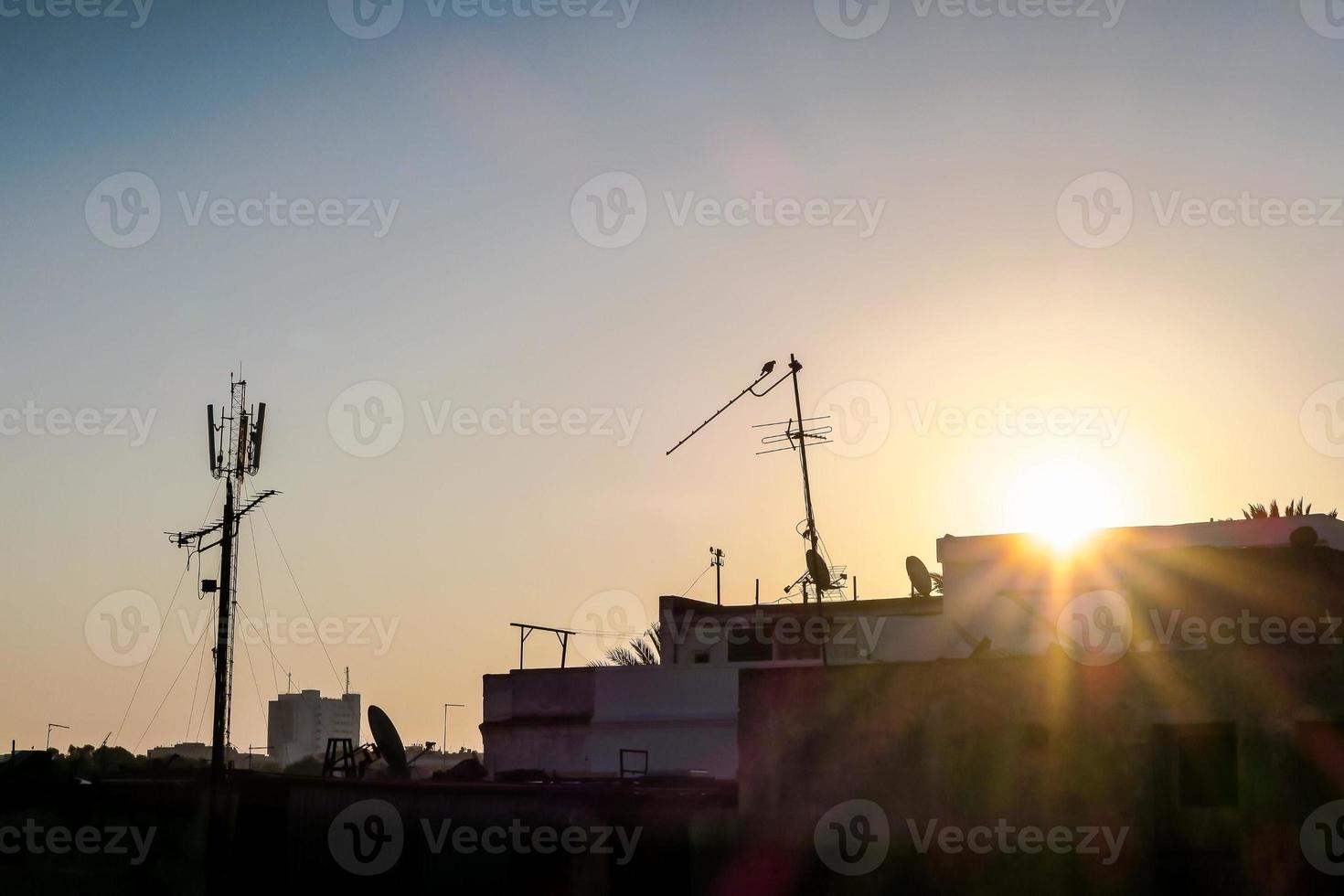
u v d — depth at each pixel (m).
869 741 25.69
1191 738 23.56
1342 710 22.62
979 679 25.00
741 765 26.48
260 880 28.39
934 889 24.72
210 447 37.03
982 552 36.31
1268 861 22.64
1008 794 24.44
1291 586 25.75
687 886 27.03
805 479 34.94
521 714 45.31
